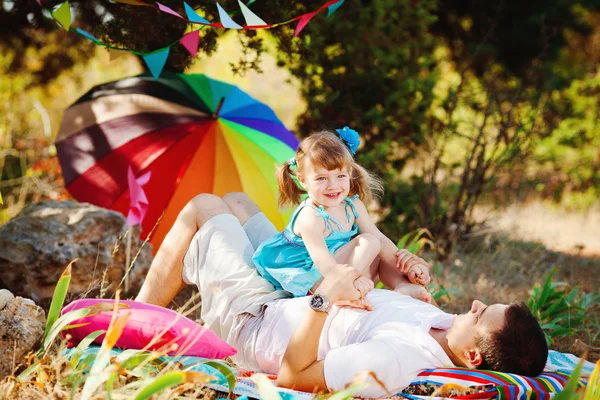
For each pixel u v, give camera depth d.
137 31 4.95
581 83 10.85
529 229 8.04
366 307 3.03
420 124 6.68
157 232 5.14
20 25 7.03
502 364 2.84
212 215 3.60
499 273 5.93
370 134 6.64
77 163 5.11
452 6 9.20
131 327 3.12
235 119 5.33
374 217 7.05
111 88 5.35
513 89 8.05
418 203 6.73
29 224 4.54
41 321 3.26
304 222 3.29
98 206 5.06
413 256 3.50
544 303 4.59
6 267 4.42
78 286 4.50
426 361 2.84
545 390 2.78
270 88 11.30
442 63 9.51
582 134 10.22
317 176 3.26
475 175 6.81
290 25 5.57
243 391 2.92
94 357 2.86
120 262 4.65
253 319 3.28
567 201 10.07
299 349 2.85
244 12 3.25
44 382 2.88
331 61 6.41
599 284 6.13
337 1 3.47
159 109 5.23
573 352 4.26
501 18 9.35
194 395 2.83
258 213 3.93
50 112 9.10
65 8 3.39
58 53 8.08
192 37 3.38
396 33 6.59
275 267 3.40
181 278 3.63
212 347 3.15
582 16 11.09
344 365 2.78
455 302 5.10
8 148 7.62
